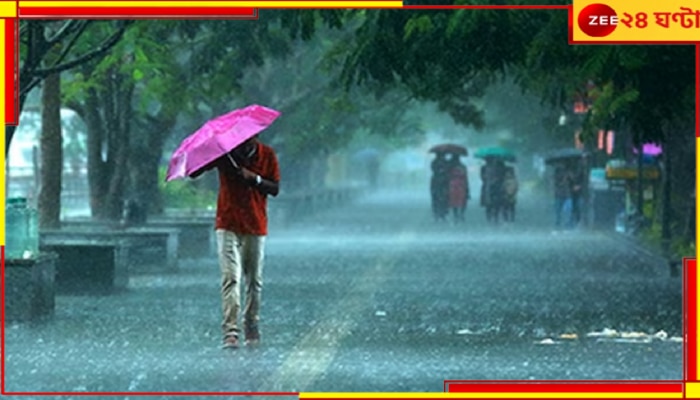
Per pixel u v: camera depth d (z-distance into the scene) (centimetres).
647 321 2947
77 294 3612
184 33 4953
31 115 8506
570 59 3628
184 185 7712
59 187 4684
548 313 3114
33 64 3356
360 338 2589
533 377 2048
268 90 7744
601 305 3334
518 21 3675
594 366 2178
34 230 2928
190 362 2231
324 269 4594
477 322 2906
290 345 2467
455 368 2150
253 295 2444
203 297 3541
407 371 2119
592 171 7700
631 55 3356
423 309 3197
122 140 5684
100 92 5681
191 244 5353
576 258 5266
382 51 3856
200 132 2319
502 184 8675
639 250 5544
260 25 5109
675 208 5925
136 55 4456
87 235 4462
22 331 2722
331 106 6384
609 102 3781
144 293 3666
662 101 3638
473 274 4394
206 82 5331
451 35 3669
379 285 3928
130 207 5278
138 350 2400
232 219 2400
